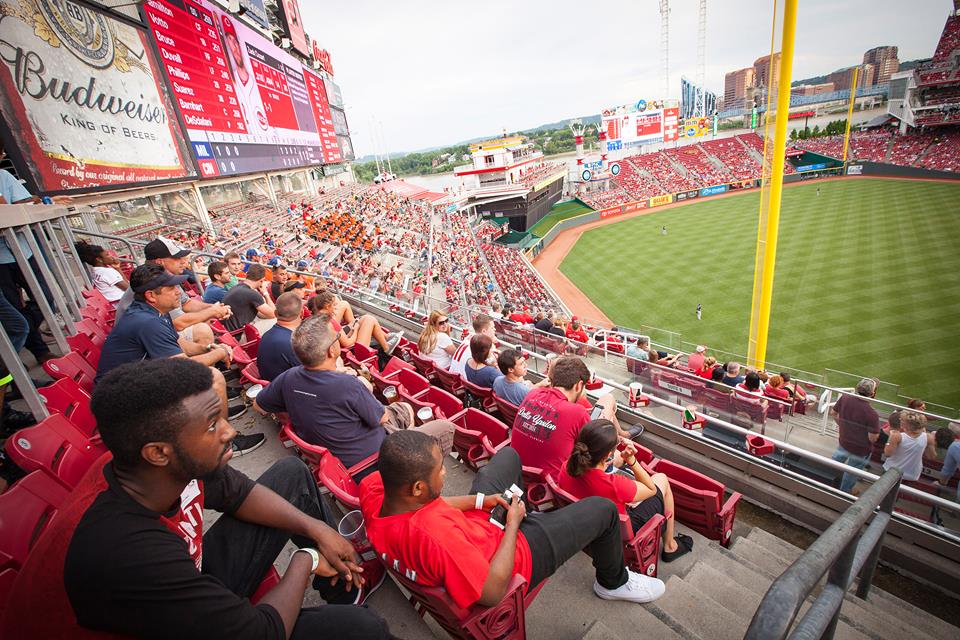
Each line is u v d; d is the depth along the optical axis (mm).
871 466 4570
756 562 3676
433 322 6090
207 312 5422
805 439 5117
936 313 21141
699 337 22750
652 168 78812
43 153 12297
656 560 3121
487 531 2098
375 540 2021
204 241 18188
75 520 1565
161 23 18922
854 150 74062
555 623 2686
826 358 18891
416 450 1869
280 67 34594
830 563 1189
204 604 1419
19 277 5934
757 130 111438
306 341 3102
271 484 2299
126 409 1329
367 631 1759
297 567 1802
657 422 5281
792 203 48969
